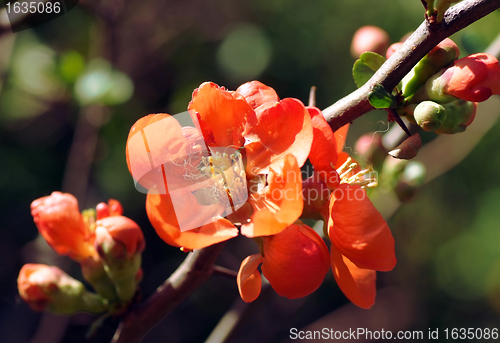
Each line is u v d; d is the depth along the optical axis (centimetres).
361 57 25
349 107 24
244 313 31
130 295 27
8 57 59
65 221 27
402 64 24
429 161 58
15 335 79
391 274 103
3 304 83
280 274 23
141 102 83
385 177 33
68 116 86
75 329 82
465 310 96
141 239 27
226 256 39
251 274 23
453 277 99
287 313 75
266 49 94
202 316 95
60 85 53
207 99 24
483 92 23
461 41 34
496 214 95
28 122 85
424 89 24
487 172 97
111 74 47
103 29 53
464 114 24
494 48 32
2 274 84
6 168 87
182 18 87
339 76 91
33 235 89
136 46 79
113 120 60
